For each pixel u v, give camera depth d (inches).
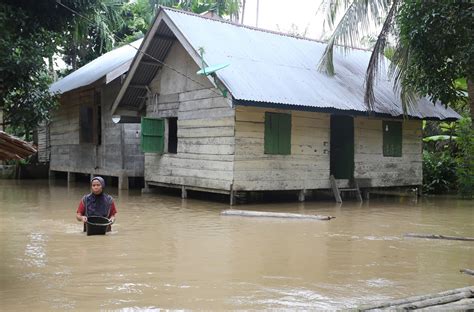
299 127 507.8
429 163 674.2
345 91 522.3
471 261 258.2
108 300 184.1
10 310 171.9
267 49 542.6
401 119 554.6
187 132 527.5
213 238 311.9
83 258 250.5
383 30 497.4
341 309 169.5
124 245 284.8
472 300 185.2
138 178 687.1
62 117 801.6
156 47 542.0
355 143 550.0
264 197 542.6
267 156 485.1
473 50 338.6
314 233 335.6
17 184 733.9
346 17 506.0
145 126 550.0
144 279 213.8
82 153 741.9
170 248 278.8
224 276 221.3
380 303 176.4
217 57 475.8
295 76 506.9
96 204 322.3
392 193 645.9
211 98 494.0
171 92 554.6
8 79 507.5
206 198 539.2
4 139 182.5
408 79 414.3
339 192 533.0
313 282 214.5
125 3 1034.1
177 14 519.8
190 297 189.6
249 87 445.1
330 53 525.0
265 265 243.3
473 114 447.2
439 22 348.5
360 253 274.7
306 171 512.1
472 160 597.0
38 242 290.4
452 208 495.5
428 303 177.8
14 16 490.0
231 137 466.6
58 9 525.7
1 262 241.1
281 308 178.4
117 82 645.3
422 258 264.4
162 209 450.0
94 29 946.1
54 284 204.5
